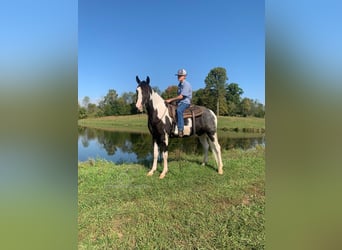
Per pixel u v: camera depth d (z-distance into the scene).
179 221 2.82
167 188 3.49
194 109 3.92
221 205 3.08
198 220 2.82
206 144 4.26
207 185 3.54
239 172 3.91
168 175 3.86
